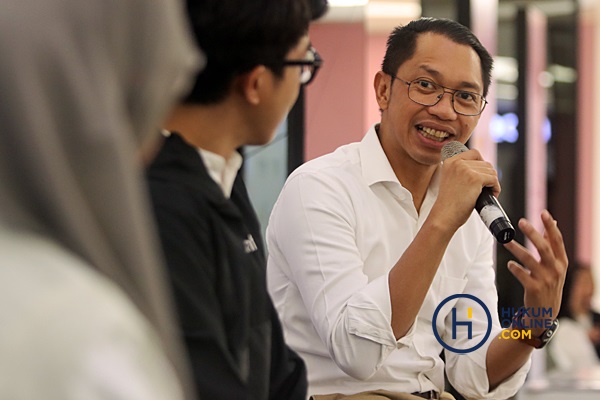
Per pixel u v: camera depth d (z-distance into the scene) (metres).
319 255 2.60
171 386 0.80
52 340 0.73
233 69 1.61
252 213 1.78
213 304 1.53
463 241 2.88
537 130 8.85
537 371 6.33
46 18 0.81
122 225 0.86
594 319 8.30
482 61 2.81
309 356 2.72
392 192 2.75
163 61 0.91
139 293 0.88
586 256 11.39
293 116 4.30
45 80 0.81
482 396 2.87
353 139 4.72
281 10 1.60
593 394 5.88
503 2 7.64
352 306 2.47
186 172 1.57
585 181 11.43
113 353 0.75
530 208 8.71
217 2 1.56
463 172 2.49
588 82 11.39
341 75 4.60
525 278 2.70
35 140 0.80
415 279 2.45
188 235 1.51
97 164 0.83
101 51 0.84
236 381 1.51
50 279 0.78
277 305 2.77
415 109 2.71
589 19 11.31
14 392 0.71
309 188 2.67
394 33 2.84
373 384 2.69
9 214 0.81
